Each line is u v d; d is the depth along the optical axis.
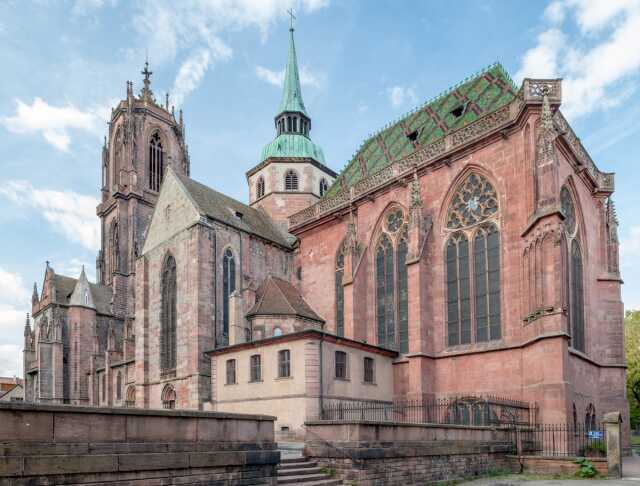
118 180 108.94
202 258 54.88
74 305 92.38
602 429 42.22
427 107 57.06
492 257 42.47
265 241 63.38
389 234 51.72
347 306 51.69
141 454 15.35
